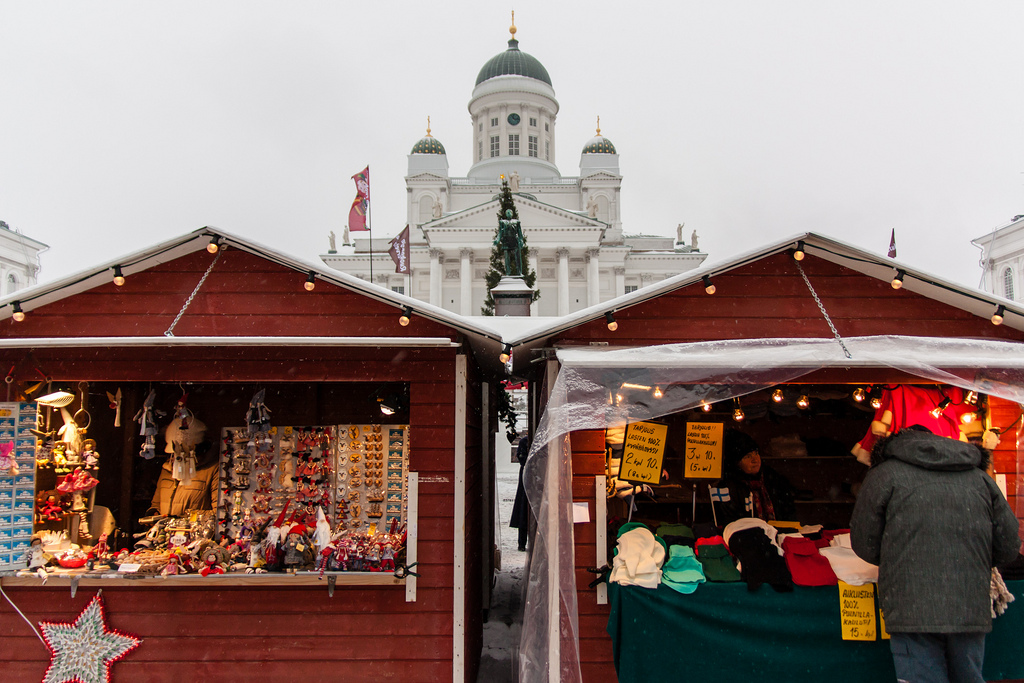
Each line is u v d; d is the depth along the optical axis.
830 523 5.60
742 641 4.11
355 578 4.30
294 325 4.54
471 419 5.24
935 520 3.54
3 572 4.26
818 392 5.39
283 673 4.32
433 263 53.06
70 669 4.28
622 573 4.19
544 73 64.94
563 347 4.51
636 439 4.52
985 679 4.00
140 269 4.54
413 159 61.03
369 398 5.21
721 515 5.23
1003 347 4.11
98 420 5.43
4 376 4.41
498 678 5.24
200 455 5.12
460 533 4.44
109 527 5.00
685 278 4.48
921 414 4.50
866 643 4.10
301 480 4.81
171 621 4.34
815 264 4.69
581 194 61.44
